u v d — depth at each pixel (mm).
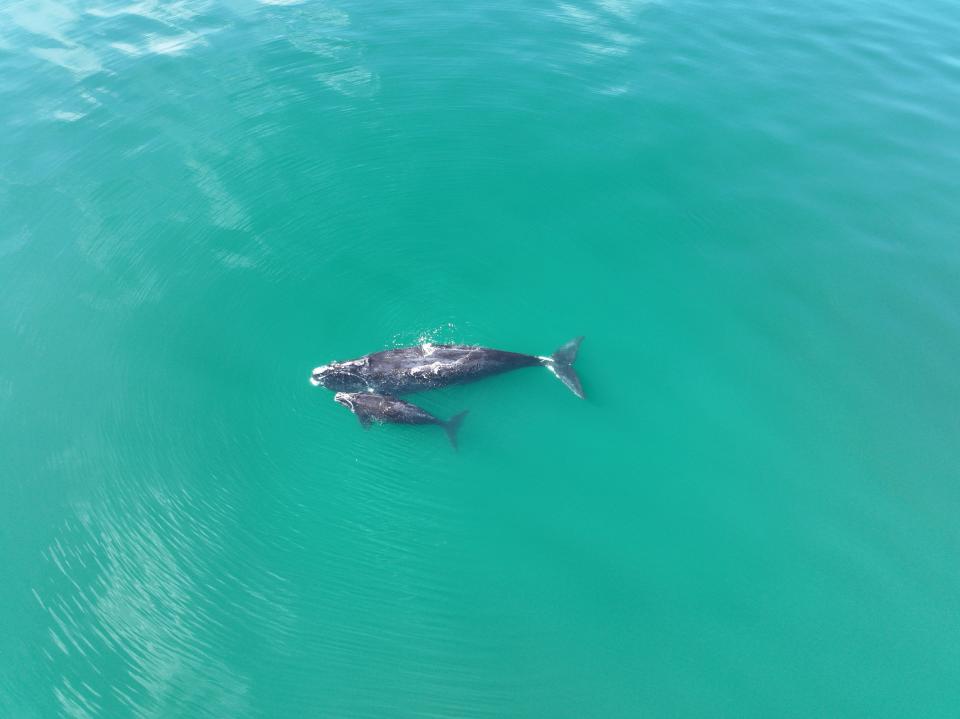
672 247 36656
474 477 28391
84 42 50594
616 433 29812
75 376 30797
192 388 30391
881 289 34406
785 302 34094
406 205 38688
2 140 41812
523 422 30016
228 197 38688
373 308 33781
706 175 40188
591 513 27547
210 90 45719
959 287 34375
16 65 48125
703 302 34250
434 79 46688
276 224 37344
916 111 44031
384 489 27969
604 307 34125
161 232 36656
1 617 24188
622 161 41062
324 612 24891
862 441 29125
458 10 53062
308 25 51875
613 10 53281
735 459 28922
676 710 22812
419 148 41969
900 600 24875
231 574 25562
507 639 24375
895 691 22938
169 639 24047
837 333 32750
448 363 30156
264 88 45875
